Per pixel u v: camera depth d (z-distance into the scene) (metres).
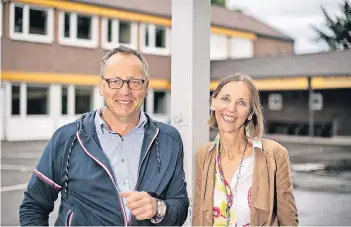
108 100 2.27
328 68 25.66
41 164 2.27
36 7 22.11
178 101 3.74
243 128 2.69
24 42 21.61
